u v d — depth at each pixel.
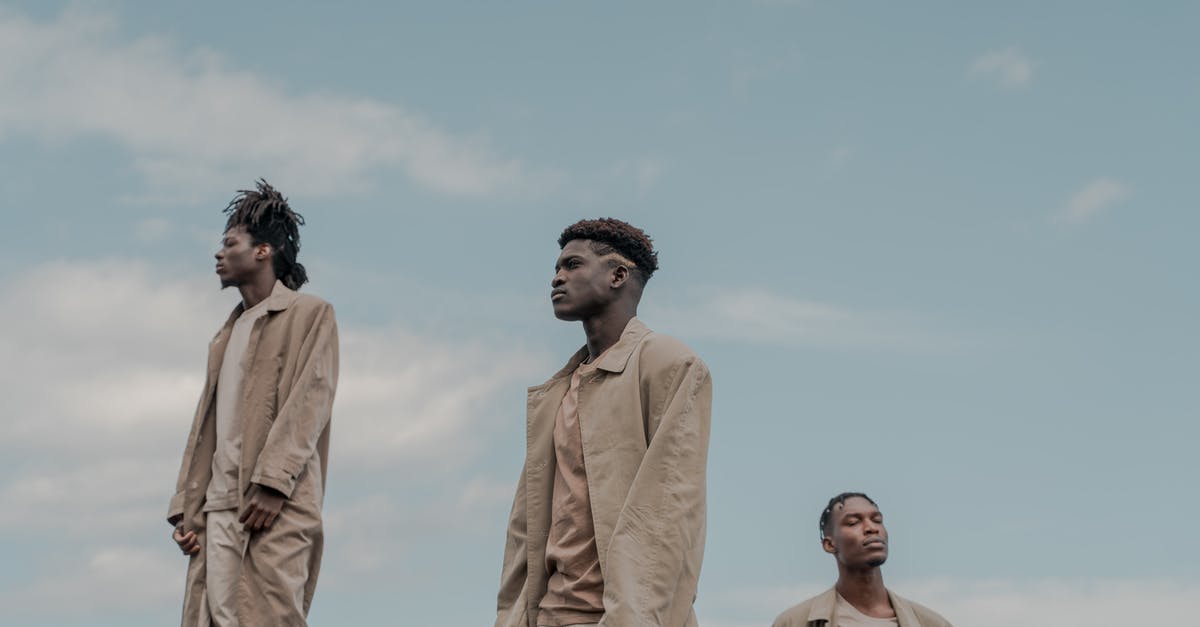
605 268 8.96
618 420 8.52
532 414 8.95
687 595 8.20
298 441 10.24
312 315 10.65
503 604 8.80
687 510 8.23
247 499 10.16
